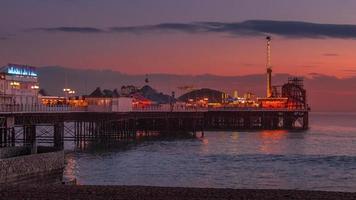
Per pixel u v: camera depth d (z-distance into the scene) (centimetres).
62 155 6538
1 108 8644
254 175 7638
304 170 8200
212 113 19850
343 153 10938
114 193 4703
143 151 10581
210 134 16638
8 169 5678
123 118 12962
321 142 13988
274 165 8738
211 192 4791
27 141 9225
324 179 7362
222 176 7512
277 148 11906
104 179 7131
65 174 7456
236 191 4862
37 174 6088
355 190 6519
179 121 16875
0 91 10981
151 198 4494
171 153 10306
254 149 11525
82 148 10756
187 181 7062
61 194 4650
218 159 9469
